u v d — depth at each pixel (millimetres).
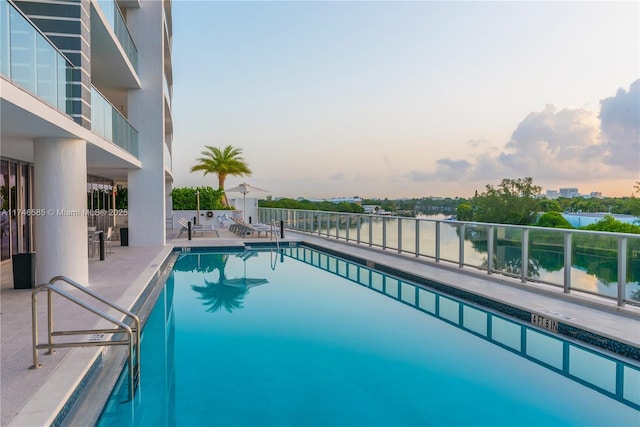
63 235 7613
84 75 7645
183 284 9984
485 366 5102
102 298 4598
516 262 8047
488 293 7406
